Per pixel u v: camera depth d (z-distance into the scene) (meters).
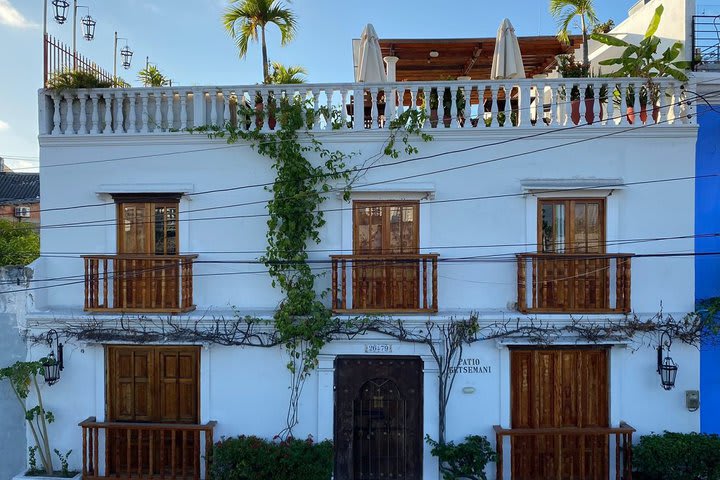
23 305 9.38
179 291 9.23
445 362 9.19
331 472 9.00
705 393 9.19
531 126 9.21
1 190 24.22
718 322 9.12
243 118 9.36
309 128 9.27
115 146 9.43
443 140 9.27
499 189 9.26
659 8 9.57
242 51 12.71
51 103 9.60
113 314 9.18
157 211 9.48
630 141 9.17
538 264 9.05
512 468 8.98
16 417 9.48
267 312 9.34
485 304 9.32
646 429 9.19
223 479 8.62
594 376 9.28
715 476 8.46
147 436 9.39
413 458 9.34
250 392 9.34
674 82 9.20
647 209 9.20
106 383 9.42
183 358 9.48
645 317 9.09
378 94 10.30
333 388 9.29
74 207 9.48
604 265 9.06
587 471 9.17
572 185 9.07
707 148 9.31
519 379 9.27
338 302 9.25
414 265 9.14
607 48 13.39
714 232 9.27
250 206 9.41
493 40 12.71
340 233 9.33
